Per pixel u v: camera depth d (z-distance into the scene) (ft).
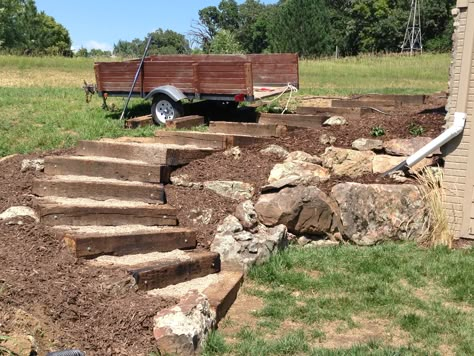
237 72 30.53
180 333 13.26
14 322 12.39
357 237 22.18
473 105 22.56
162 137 27.07
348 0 222.89
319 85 56.85
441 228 22.59
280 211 21.21
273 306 16.79
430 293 18.16
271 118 31.50
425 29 194.08
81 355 11.82
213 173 23.56
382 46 197.88
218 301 15.75
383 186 22.90
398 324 15.93
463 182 22.86
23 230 16.88
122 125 31.42
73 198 20.79
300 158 24.99
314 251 20.94
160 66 32.65
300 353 14.10
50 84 55.36
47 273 14.84
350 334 15.35
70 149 26.18
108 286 14.99
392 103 35.01
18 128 30.32
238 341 14.61
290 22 172.14
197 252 18.86
